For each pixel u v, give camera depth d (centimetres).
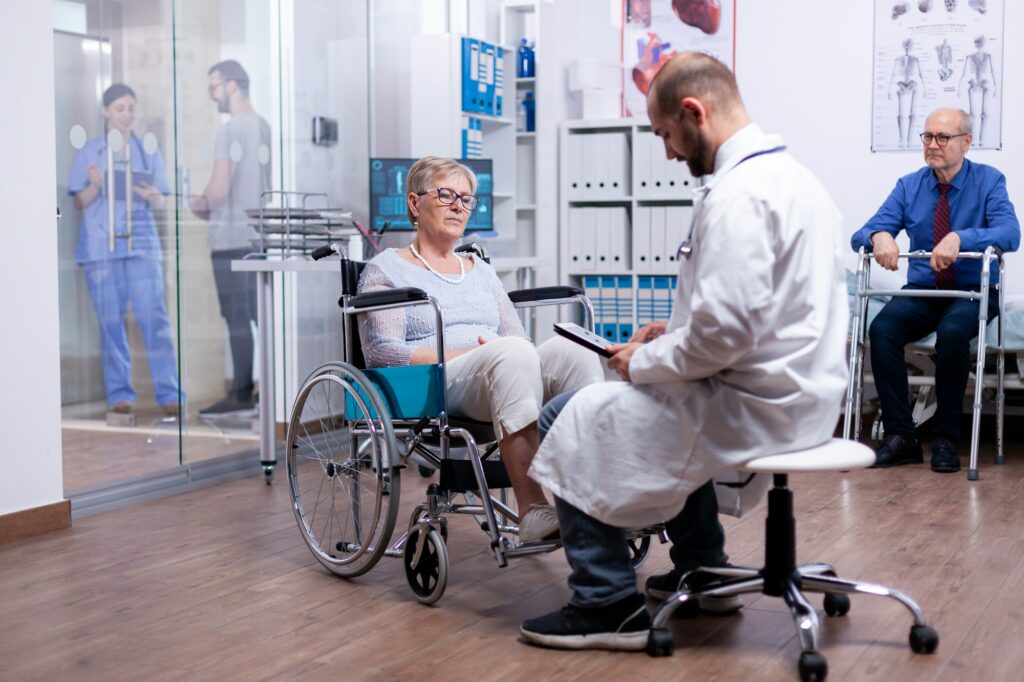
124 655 227
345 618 249
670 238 536
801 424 207
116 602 262
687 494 214
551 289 307
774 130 532
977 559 288
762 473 236
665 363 207
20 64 322
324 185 471
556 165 561
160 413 393
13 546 314
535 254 561
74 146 371
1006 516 337
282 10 446
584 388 222
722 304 196
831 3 517
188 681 212
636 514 217
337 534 322
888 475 402
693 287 215
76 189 372
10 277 321
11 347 321
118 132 386
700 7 546
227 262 424
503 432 248
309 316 462
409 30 517
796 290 204
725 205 200
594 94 563
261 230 423
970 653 219
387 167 461
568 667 216
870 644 225
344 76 478
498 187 547
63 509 336
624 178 549
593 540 222
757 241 197
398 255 295
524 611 252
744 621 242
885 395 426
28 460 327
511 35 559
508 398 248
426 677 212
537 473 223
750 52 536
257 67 437
